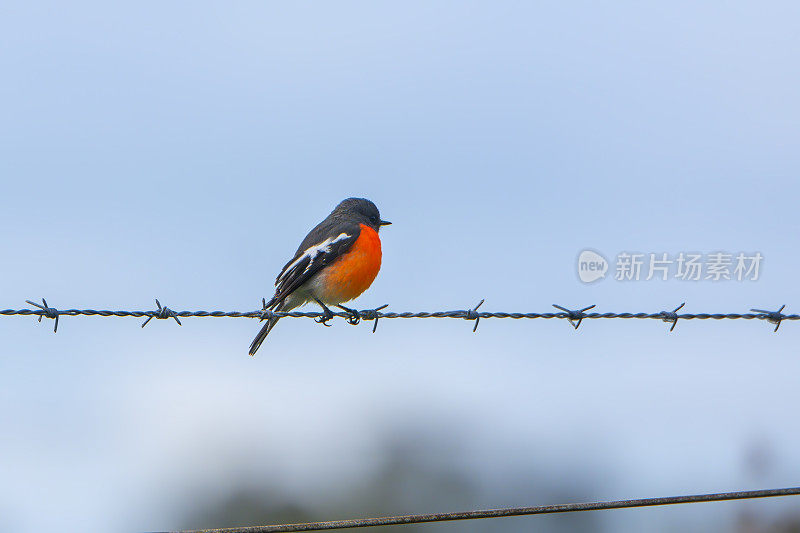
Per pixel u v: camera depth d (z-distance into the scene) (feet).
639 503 28.81
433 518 27.73
